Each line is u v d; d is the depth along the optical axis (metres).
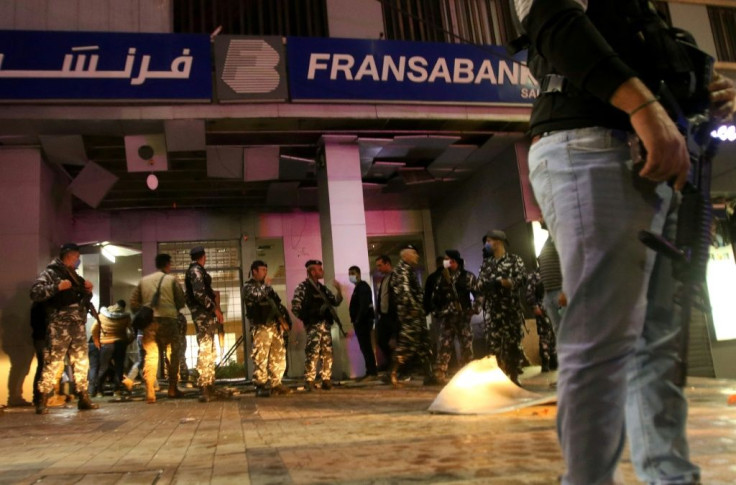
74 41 7.86
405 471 1.92
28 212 8.34
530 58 1.35
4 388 7.82
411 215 13.96
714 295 8.22
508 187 10.48
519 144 10.22
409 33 9.55
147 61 8.03
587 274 1.08
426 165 11.19
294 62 8.55
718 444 2.12
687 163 1.01
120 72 7.94
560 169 1.15
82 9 8.23
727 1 10.98
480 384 3.97
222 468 2.21
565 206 1.13
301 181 11.29
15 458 2.84
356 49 8.79
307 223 13.09
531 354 9.91
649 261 1.11
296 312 7.47
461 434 2.79
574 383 1.08
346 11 9.30
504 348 5.33
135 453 2.81
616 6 1.21
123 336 8.97
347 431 3.18
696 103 1.21
